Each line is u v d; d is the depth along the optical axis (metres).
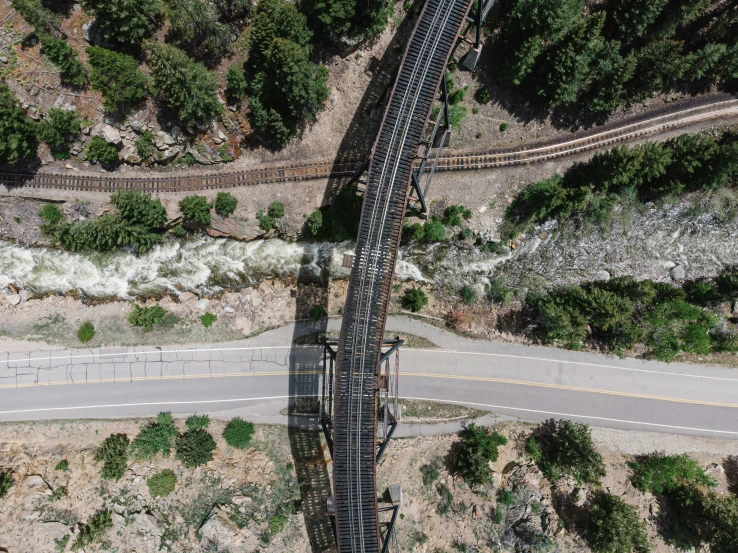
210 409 46.84
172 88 39.75
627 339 47.28
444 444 48.03
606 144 49.84
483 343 49.31
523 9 42.19
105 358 46.56
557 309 46.47
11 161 41.62
